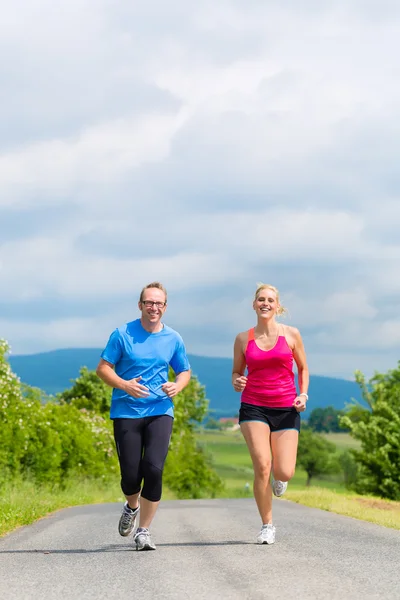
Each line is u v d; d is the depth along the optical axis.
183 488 97.06
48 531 17.48
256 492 14.02
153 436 13.09
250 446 13.95
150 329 13.35
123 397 13.17
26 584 9.87
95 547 13.92
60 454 45.53
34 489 37.50
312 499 33.38
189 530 17.33
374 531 17.25
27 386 44.66
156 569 10.91
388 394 63.41
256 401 14.06
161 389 13.27
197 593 9.00
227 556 12.19
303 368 14.34
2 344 41.25
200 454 101.19
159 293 13.25
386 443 61.69
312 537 15.34
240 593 8.97
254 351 13.98
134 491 13.27
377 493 61.69
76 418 52.38
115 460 57.06
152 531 17.19
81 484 49.00
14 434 39.94
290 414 14.08
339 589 9.23
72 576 10.47
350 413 64.31
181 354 13.49
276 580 9.87
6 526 18.30
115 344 13.22
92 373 91.06
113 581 10.00
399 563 11.51
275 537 15.25
